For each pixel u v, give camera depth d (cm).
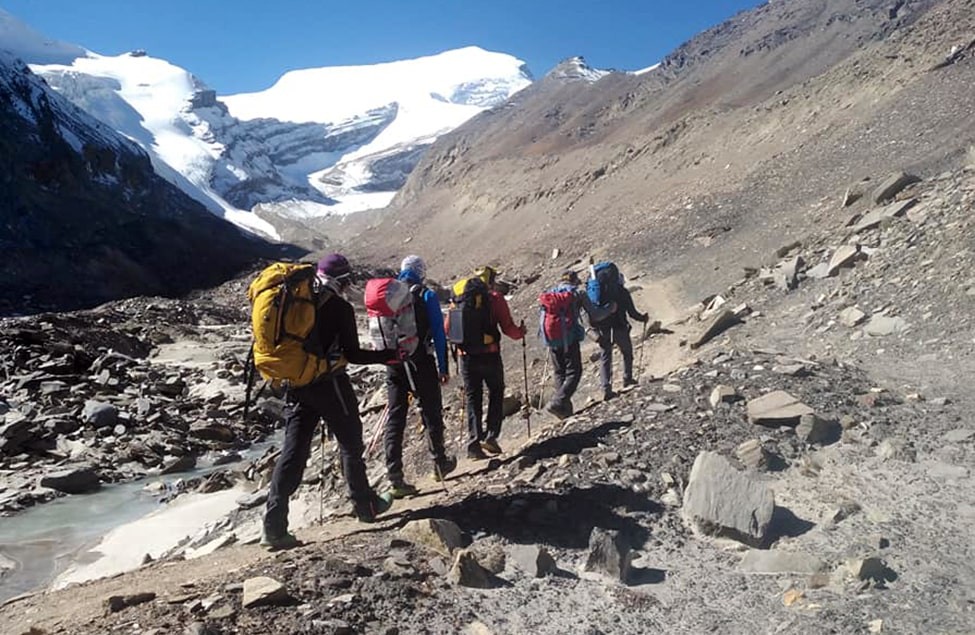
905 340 989
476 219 10081
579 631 458
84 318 3350
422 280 742
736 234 2489
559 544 562
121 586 624
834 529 567
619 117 12750
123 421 1811
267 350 570
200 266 10000
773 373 839
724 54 12125
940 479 621
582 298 1024
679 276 2288
